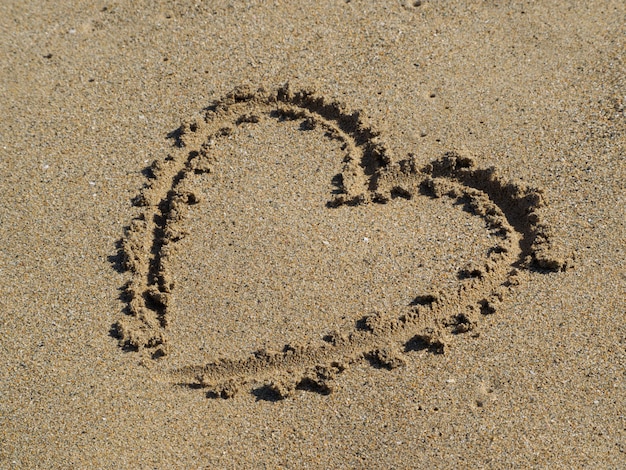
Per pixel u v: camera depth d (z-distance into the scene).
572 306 0.78
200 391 0.75
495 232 0.84
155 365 0.76
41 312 0.80
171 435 0.72
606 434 0.70
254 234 0.85
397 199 0.88
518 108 0.94
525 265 0.81
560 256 0.81
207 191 0.89
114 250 0.85
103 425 0.72
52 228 0.86
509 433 0.71
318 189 0.89
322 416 0.73
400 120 0.93
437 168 0.89
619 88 0.95
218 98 0.96
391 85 0.96
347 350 0.77
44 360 0.77
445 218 0.86
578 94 0.95
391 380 0.74
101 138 0.94
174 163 0.91
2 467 0.70
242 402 0.74
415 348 0.76
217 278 0.82
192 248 0.85
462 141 0.91
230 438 0.72
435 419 0.72
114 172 0.91
